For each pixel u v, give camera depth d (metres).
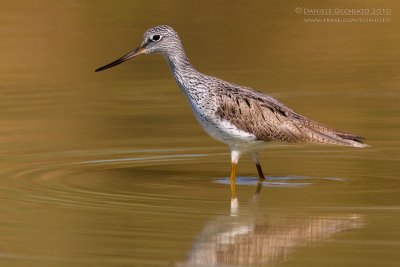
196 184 16.47
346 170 17.38
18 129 19.97
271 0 29.14
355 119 20.47
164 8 28.12
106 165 17.64
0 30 26.45
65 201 15.19
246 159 18.41
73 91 22.95
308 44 26.05
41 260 12.56
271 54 25.31
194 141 19.34
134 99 22.31
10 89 22.91
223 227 13.88
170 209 14.80
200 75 16.78
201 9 28.17
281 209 14.79
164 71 24.84
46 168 17.30
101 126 20.25
